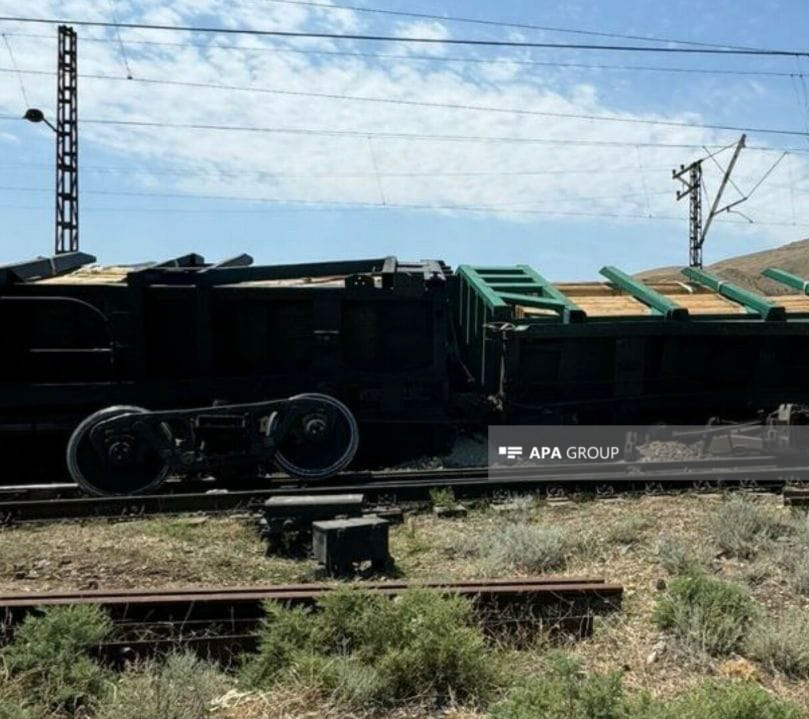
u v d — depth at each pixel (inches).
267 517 275.6
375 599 187.0
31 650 167.8
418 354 470.6
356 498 282.4
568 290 542.0
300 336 471.2
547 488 357.7
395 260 496.4
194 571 252.7
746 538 271.1
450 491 345.4
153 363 458.9
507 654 183.2
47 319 453.4
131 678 169.6
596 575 241.8
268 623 185.3
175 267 523.8
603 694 144.8
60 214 1122.7
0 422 441.7
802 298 526.0
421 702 160.7
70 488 374.6
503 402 456.1
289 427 378.3
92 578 245.8
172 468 363.6
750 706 142.6
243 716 154.9
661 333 462.9
